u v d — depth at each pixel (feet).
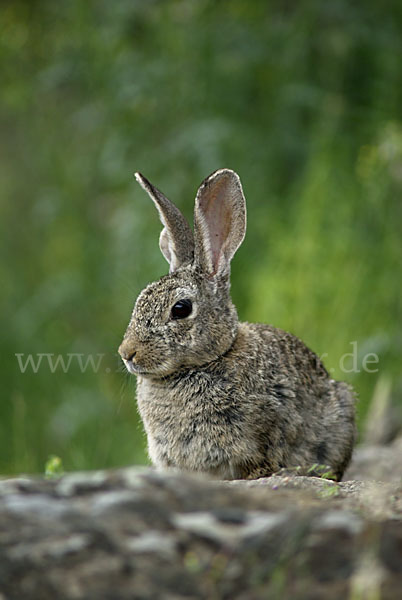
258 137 44.09
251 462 25.14
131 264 43.01
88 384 43.57
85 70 47.29
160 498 13.08
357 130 43.27
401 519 13.91
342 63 45.06
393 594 11.12
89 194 48.91
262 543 12.10
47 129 51.52
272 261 40.40
